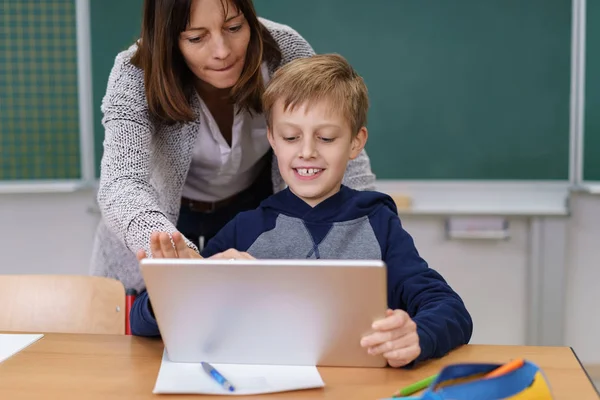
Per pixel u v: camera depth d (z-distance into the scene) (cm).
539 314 285
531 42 274
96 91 282
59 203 293
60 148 285
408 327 97
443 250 290
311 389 93
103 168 137
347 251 122
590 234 285
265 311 94
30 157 285
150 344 112
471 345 112
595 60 272
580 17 271
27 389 93
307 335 96
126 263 168
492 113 279
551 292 283
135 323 114
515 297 289
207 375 96
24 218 294
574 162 278
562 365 102
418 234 290
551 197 280
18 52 279
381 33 278
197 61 130
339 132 120
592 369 290
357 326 94
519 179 280
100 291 144
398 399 82
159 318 96
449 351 108
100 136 284
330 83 120
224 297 93
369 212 125
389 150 283
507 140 279
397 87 280
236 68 132
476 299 291
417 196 285
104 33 279
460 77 278
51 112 283
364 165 156
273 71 149
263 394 91
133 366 102
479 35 275
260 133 155
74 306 144
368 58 279
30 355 107
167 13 126
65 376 98
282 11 279
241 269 90
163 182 152
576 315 290
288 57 150
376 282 89
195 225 177
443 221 288
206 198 172
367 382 95
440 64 278
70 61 280
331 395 91
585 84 273
